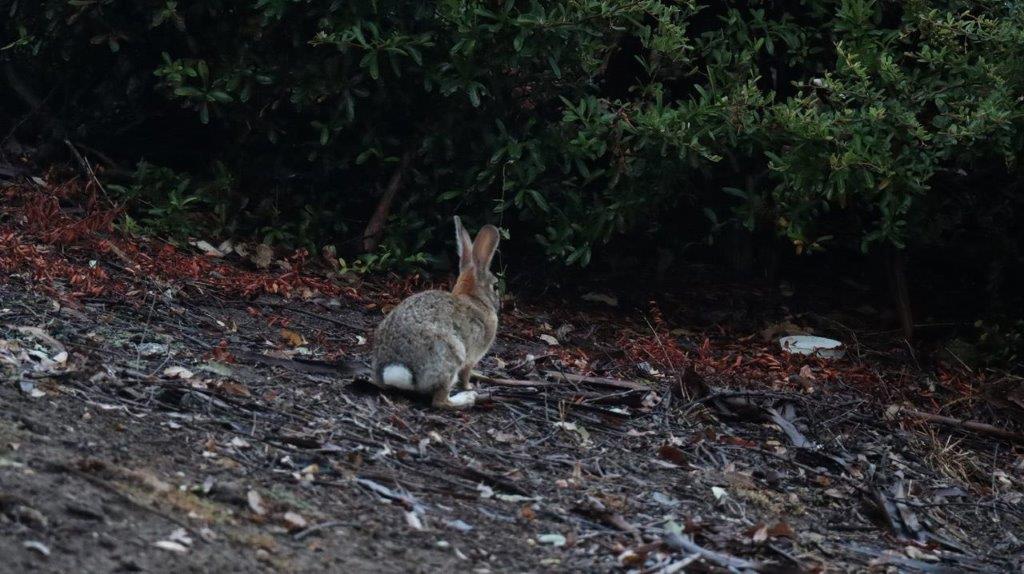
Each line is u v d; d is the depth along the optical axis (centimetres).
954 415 1260
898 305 1458
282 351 1064
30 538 614
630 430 1042
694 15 1499
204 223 1363
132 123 1455
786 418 1144
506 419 1007
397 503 787
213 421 855
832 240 1591
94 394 852
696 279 1538
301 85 1310
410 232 1412
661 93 1334
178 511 692
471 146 1376
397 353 974
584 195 1409
